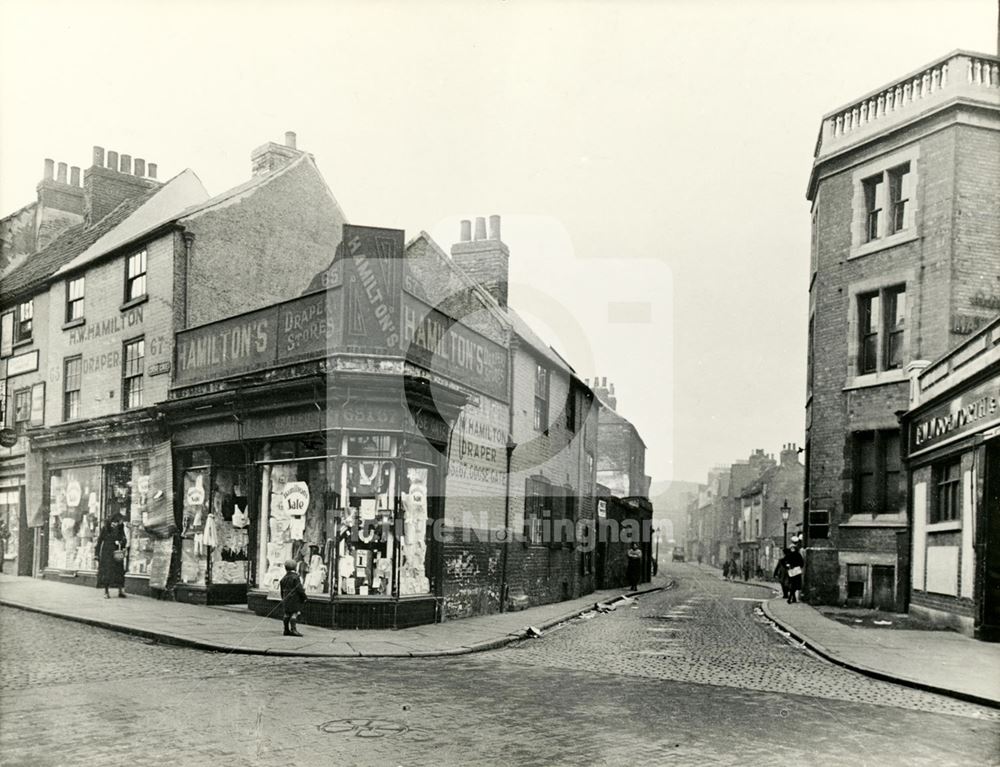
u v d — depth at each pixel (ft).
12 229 72.13
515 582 61.93
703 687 30.45
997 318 41.68
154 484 54.95
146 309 57.67
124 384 58.95
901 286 61.87
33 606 47.93
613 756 20.44
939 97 59.21
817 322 67.62
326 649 36.99
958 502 49.57
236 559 52.34
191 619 44.19
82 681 28.76
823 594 64.90
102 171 67.92
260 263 60.08
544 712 25.27
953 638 45.50
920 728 24.66
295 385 45.68
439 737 21.97
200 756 19.90
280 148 63.36
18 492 66.13
